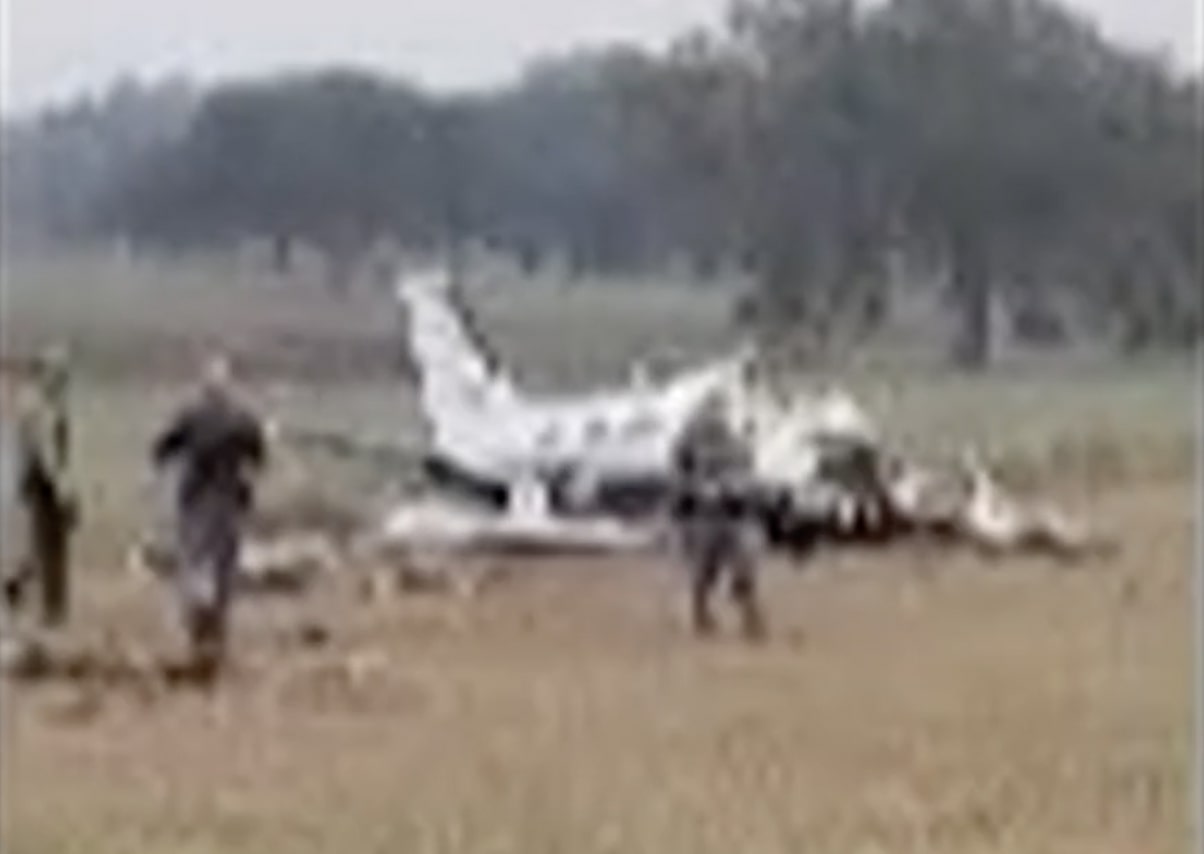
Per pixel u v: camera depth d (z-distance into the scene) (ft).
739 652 130.41
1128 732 103.04
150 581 138.00
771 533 155.94
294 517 160.25
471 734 112.27
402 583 150.10
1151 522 139.44
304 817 101.86
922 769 103.50
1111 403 153.69
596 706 115.55
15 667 125.18
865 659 123.75
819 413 169.68
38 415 141.79
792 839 96.58
